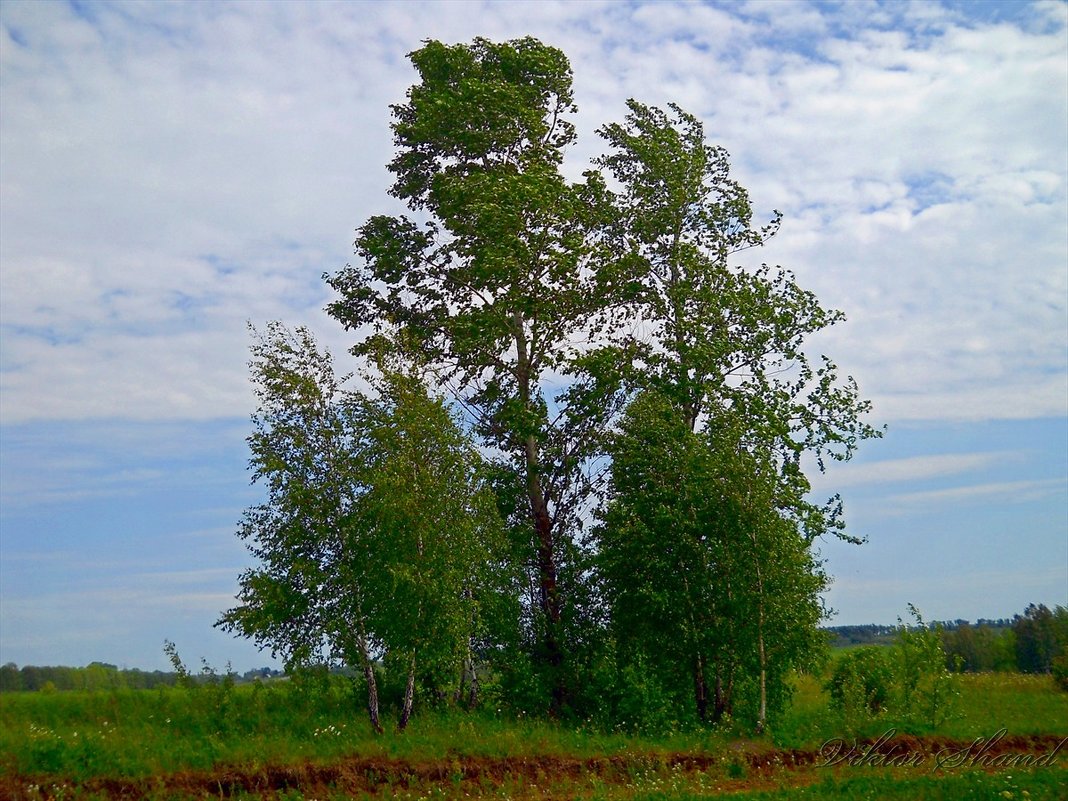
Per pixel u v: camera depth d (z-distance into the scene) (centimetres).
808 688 4012
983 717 2983
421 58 3162
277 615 2259
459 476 2466
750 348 3206
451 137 3089
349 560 2339
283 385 2322
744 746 2383
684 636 2731
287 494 2295
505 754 2097
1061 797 1842
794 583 2708
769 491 2741
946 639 6712
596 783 1998
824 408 3250
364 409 2412
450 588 2342
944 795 1862
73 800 1590
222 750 1883
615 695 2891
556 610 3044
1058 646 5388
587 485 3100
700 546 2752
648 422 2947
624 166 3350
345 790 1828
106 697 2303
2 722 1955
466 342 3002
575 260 2966
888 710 2809
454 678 2727
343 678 2453
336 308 3256
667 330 3244
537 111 3159
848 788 1931
